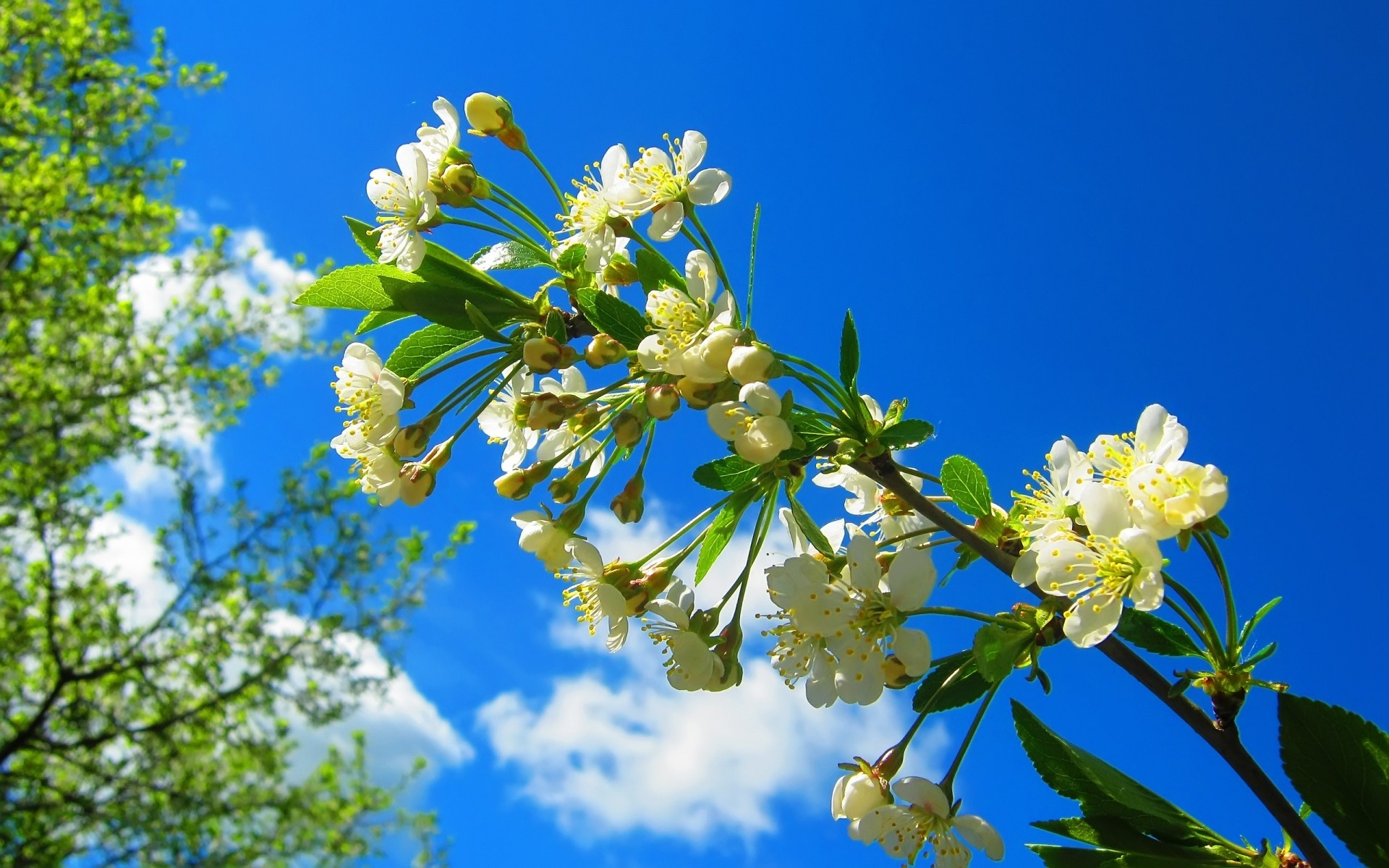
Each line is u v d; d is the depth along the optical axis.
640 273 0.36
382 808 1.68
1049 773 0.32
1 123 1.67
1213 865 0.31
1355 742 0.30
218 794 1.61
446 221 0.36
